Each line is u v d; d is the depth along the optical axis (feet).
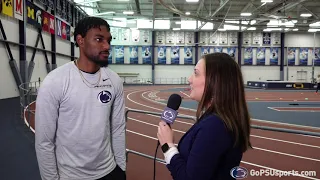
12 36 51.21
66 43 81.66
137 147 21.54
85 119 6.39
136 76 119.03
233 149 4.59
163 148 5.28
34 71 60.54
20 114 33.86
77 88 6.34
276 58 121.60
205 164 4.33
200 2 86.84
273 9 88.48
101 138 6.61
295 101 58.18
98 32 6.23
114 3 95.61
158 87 103.76
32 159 17.47
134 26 116.37
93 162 6.55
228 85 4.81
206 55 5.27
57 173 6.38
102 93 6.64
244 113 4.85
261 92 83.15
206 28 112.27
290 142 23.53
